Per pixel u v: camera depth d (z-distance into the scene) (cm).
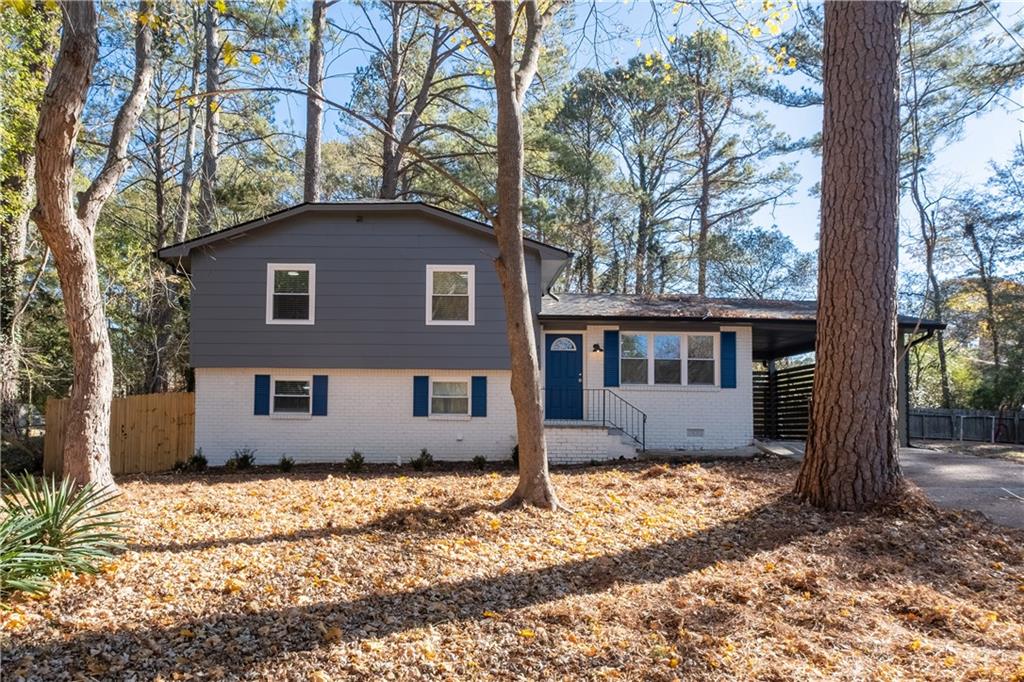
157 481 1264
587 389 1666
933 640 502
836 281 857
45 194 841
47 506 590
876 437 845
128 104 965
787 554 687
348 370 1580
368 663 442
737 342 1670
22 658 426
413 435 1579
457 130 2139
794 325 1644
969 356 3117
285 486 1102
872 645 486
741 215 3158
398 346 1562
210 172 2033
